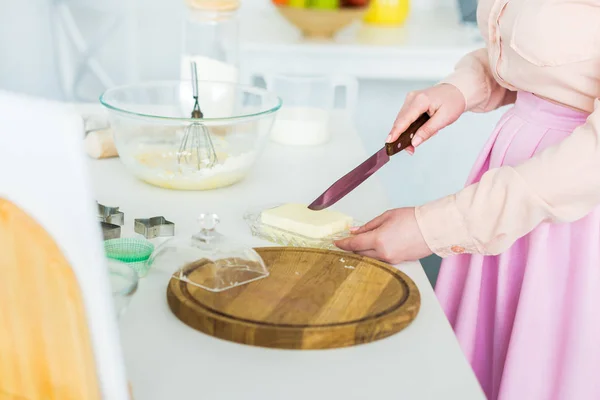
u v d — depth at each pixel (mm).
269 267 905
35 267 484
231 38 1693
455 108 1331
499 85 1412
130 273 800
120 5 3117
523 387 1185
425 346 789
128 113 1212
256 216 1121
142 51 3186
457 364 758
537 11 1112
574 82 1129
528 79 1181
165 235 1052
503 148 1252
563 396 1184
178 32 3172
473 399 700
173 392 688
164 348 761
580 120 1166
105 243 947
